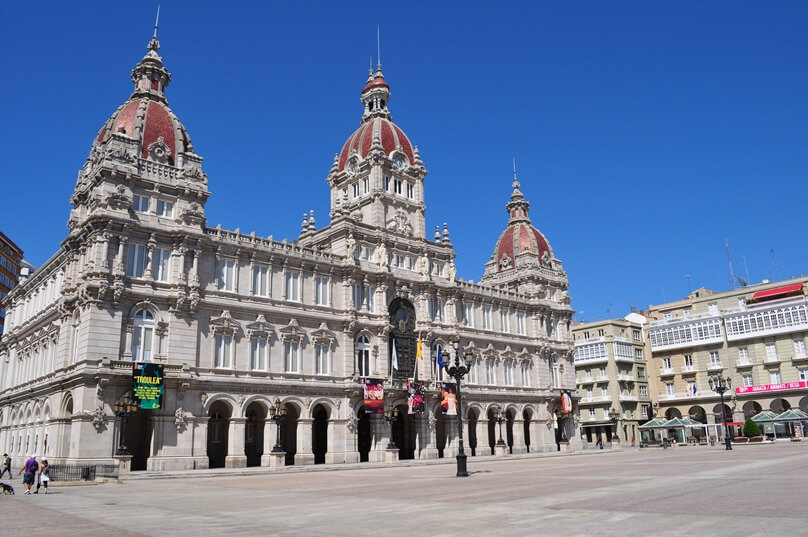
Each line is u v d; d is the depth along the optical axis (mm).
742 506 21875
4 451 76562
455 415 83062
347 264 75375
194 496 33844
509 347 94688
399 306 80875
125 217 59438
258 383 65062
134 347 58781
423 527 19859
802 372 112938
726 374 122312
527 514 22016
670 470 41812
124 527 21406
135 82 71062
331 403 70938
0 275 128500
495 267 108250
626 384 129250
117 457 53031
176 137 66812
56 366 64438
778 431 110375
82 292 57469
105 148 62156
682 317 132125
